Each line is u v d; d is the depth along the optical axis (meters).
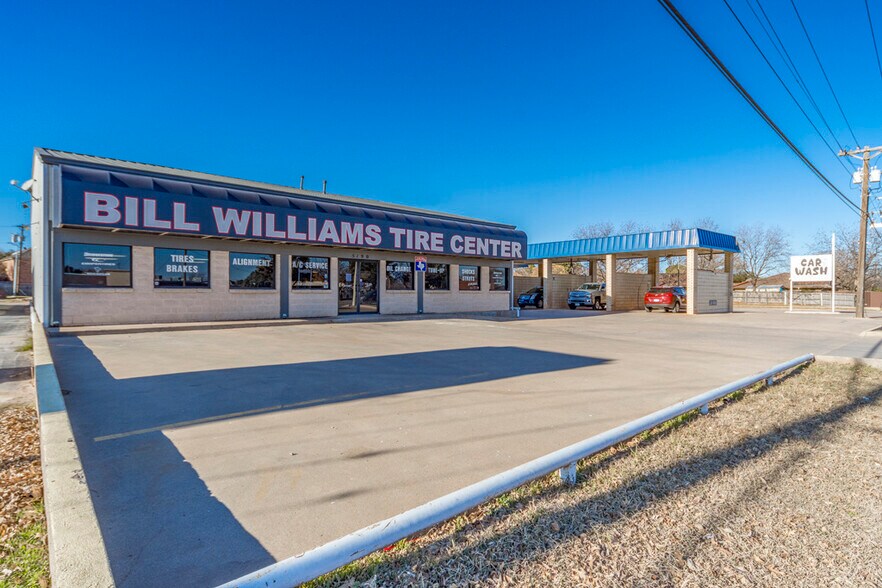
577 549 2.92
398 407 5.89
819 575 2.73
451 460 4.21
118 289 13.82
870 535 3.15
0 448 4.47
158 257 14.59
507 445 4.62
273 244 16.84
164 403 5.88
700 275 28.25
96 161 15.57
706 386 7.52
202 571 2.61
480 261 23.42
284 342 11.73
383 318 18.75
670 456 4.45
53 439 3.73
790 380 8.26
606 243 30.38
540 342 12.79
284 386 6.90
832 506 3.54
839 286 57.94
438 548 2.89
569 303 31.62
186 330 13.87
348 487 3.64
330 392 6.60
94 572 2.20
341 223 17.50
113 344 10.80
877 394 7.17
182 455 4.22
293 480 3.75
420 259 20.22
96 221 12.69
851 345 13.84
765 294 52.19
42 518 3.20
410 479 3.80
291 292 17.27
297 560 2.27
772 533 3.16
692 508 3.47
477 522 3.21
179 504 3.34
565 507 3.44
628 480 3.91
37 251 16.86
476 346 11.70
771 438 5.05
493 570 2.71
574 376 8.08
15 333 14.00
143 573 2.58
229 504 3.35
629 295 32.44
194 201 14.27
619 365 9.33
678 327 18.81
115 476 3.78
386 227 18.84
